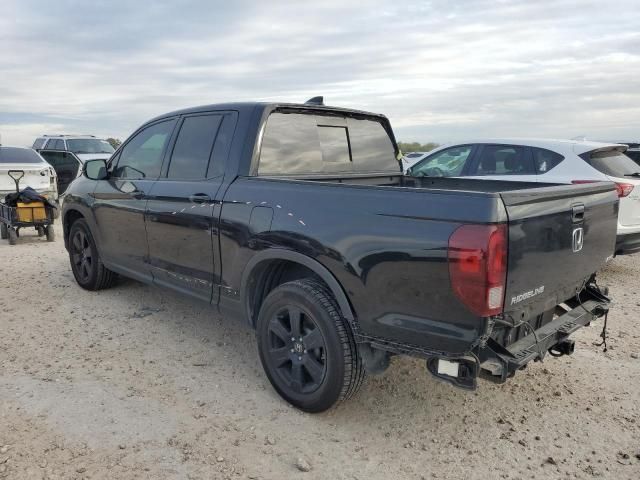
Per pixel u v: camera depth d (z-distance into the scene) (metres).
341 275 3.09
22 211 8.95
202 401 3.56
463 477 2.86
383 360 3.13
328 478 2.82
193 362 4.17
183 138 4.43
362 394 3.72
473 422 3.40
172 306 5.46
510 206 2.63
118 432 3.15
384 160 5.02
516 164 7.23
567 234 3.11
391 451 3.08
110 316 5.14
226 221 3.78
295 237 3.30
